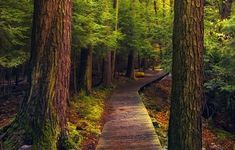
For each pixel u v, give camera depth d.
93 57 26.20
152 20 32.38
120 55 36.38
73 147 7.53
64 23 7.51
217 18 18.52
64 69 7.55
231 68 13.65
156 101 22.77
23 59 12.24
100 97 19.89
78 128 11.06
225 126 16.41
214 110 17.28
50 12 7.45
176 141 6.50
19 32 11.28
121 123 12.40
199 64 6.46
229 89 13.73
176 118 6.50
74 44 15.30
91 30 16.02
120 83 29.33
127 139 9.94
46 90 7.34
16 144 7.23
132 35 31.00
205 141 13.46
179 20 6.47
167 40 20.23
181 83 6.44
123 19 30.09
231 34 14.08
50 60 7.40
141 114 14.26
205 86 15.12
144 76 38.28
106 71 25.33
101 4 19.78
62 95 7.52
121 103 17.83
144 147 9.03
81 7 14.98
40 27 7.48
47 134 7.17
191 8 6.39
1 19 11.49
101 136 10.40
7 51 11.92
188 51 6.40
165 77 39.25
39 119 7.27
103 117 14.11
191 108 6.40
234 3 19.70
